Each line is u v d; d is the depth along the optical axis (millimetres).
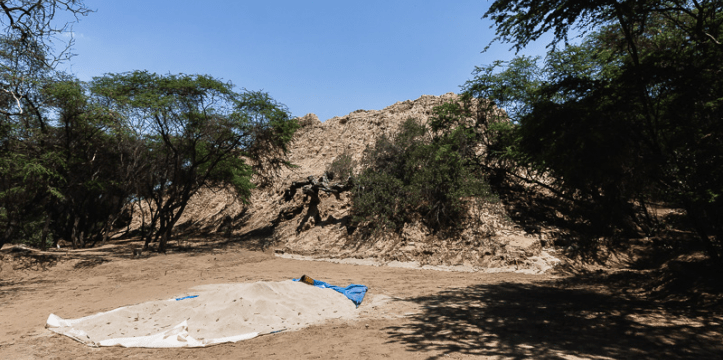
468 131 23047
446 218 20641
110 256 22250
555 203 21859
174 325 7496
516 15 9961
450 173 21281
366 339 6859
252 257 21938
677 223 12312
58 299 11453
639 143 9016
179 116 24016
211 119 24922
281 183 37844
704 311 8305
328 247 22578
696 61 9273
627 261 15320
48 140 20047
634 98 9500
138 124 22297
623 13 8852
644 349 6047
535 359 5586
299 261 20953
